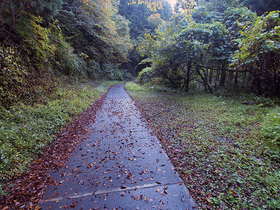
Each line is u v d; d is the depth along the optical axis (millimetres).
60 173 3072
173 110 7246
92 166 3275
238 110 6344
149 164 3281
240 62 7320
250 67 8094
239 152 3414
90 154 3754
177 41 10273
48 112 5305
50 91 7348
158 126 5344
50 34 8289
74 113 6492
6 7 5969
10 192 2562
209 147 3721
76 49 13250
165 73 15312
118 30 25016
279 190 2336
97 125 5746
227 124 5055
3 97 4879
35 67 7250
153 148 3941
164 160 3402
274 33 5816
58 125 5105
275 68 7457
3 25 5848
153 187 2641
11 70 5480
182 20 11578
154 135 4695
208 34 9758
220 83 12672
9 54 5637
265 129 4020
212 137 4238
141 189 2604
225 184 2566
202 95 10695
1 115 4242
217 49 9953
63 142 4340
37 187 2691
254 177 2664
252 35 6461
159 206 2262
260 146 3559
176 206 2252
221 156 3350
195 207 2225
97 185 2725
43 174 3033
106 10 13328
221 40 10406
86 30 13523
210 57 10844
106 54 17547
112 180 2840
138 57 35438
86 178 2912
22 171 3020
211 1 12789
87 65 16047
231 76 13836
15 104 5023
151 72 17234
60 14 10695
